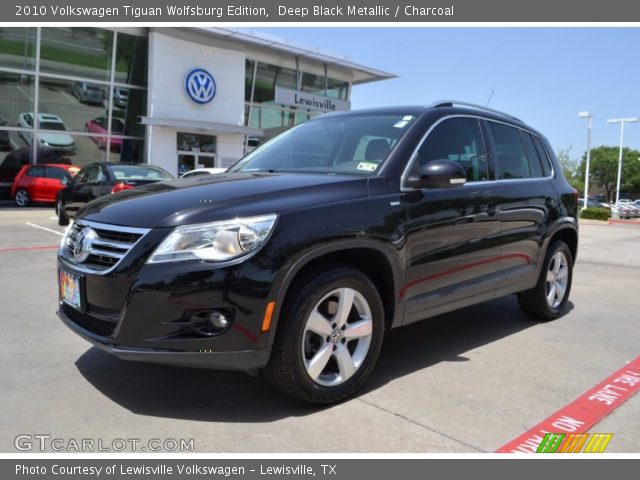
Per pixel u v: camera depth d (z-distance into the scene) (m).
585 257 11.18
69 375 3.54
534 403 3.31
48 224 12.92
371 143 3.83
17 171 19.94
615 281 7.91
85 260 3.12
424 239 3.61
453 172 3.44
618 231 19.81
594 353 4.29
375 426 2.96
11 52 19.33
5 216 14.72
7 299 5.54
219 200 2.97
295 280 3.00
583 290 7.08
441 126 4.02
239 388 3.41
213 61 23.11
